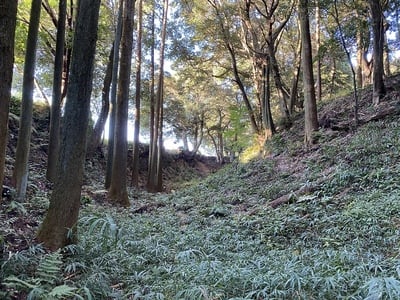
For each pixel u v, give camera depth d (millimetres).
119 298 3271
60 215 4359
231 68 18594
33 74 6828
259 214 7090
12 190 6391
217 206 8406
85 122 4598
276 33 14664
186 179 25156
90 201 8984
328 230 5434
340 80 21953
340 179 7426
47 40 13711
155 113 18594
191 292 3029
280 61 20797
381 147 8320
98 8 4648
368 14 11750
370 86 13414
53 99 8852
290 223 6133
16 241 4391
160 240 5340
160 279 3693
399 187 6309
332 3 10836
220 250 4914
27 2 11141
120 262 4148
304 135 12484
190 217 7773
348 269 3572
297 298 2992
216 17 15719
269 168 10992
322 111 13578
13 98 13703
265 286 3229
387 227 4980
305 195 7320
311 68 11484
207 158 31234
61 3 8633
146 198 12297
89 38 4559
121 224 6270
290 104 16766
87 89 4590
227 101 24891
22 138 6656
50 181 8875
